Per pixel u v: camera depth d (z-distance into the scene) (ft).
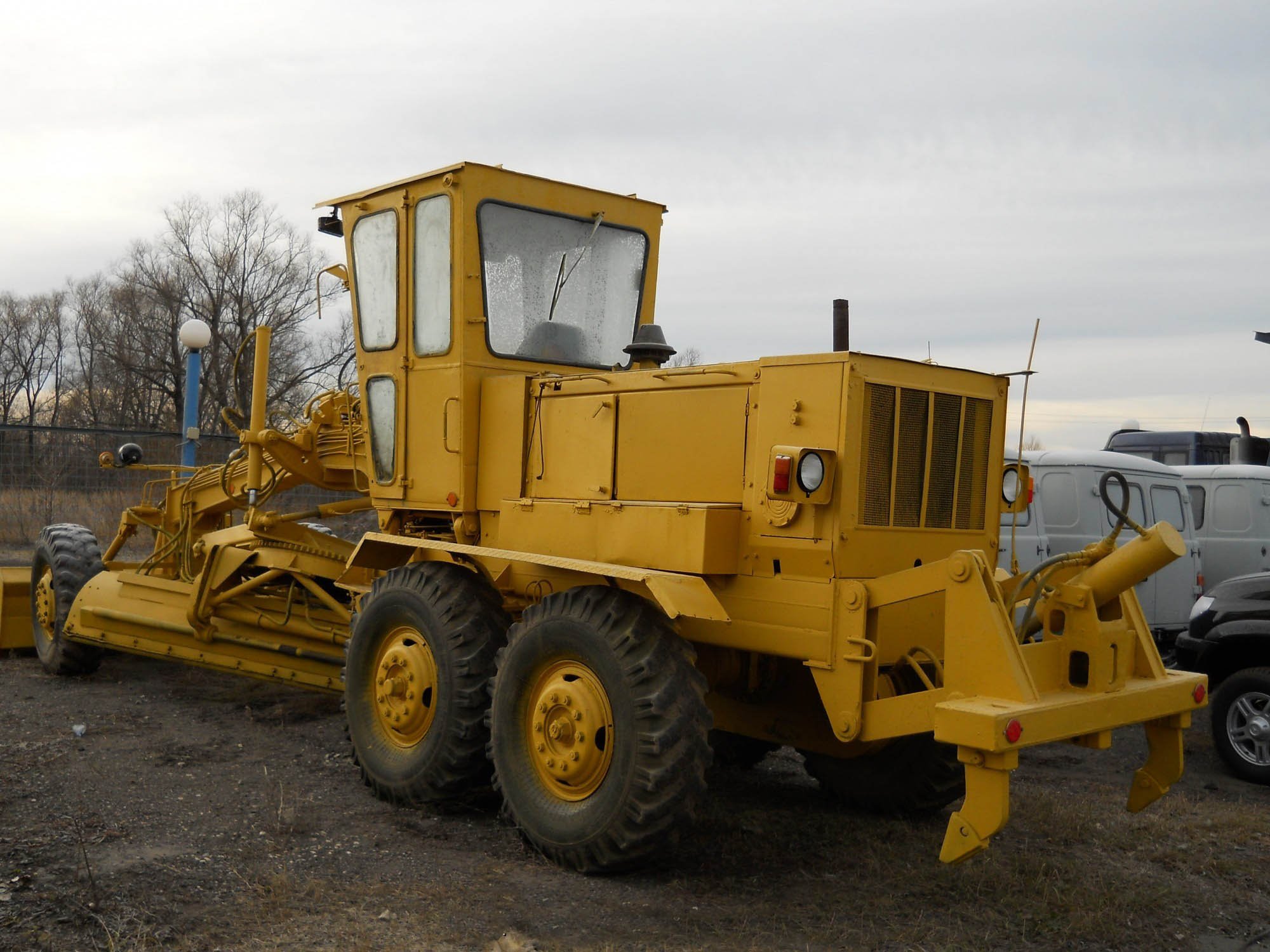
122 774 17.07
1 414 146.92
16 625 26.81
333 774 17.79
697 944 11.57
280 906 11.94
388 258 18.85
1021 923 12.59
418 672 16.08
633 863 13.30
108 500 48.29
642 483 15.48
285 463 21.65
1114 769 21.52
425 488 18.24
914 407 14.24
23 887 12.10
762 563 14.06
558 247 18.54
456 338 17.52
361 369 19.61
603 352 19.20
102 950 10.66
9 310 150.10
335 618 21.79
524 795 14.23
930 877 13.96
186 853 13.58
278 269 109.09
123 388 116.67
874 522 13.75
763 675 16.06
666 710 13.00
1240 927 13.07
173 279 109.81
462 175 17.24
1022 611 26.68
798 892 13.32
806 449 13.07
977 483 15.31
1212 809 18.33
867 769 16.88
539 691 14.56
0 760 17.56
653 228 19.88
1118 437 52.47
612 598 13.84
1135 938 12.48
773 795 18.06
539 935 11.59
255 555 21.68
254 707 22.34
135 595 23.26
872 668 13.15
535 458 16.81
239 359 22.88
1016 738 11.30
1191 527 33.73
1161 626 32.17
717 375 14.75
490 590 16.30
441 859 13.94
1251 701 21.29
